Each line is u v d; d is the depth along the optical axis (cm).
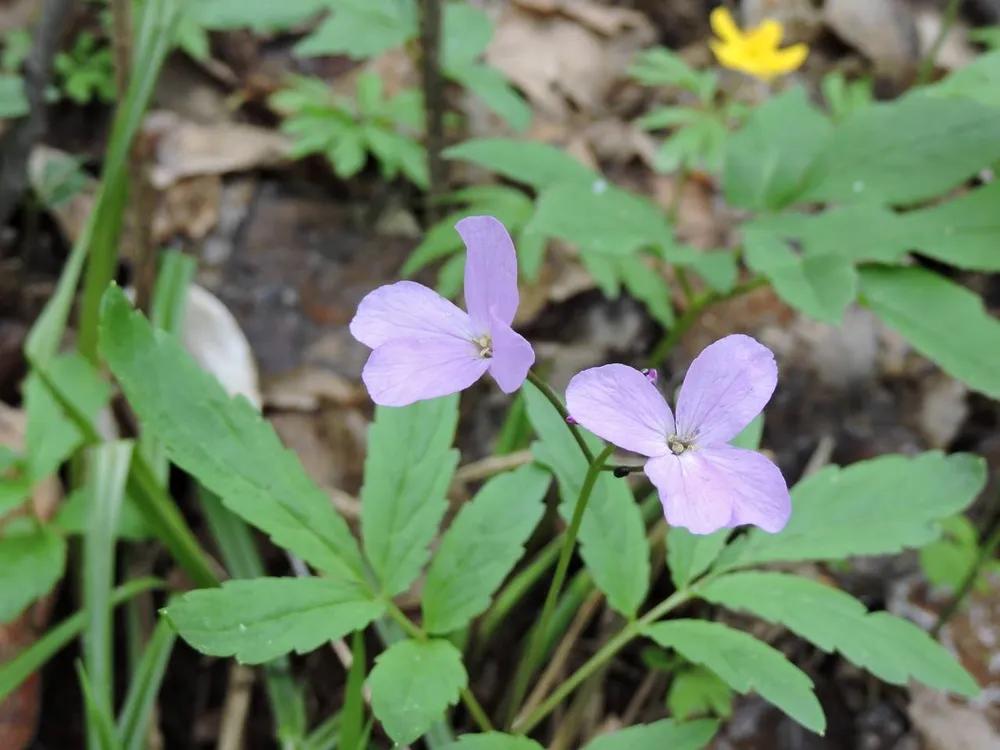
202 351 24
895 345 27
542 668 21
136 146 21
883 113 21
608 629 21
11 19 32
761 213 21
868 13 35
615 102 34
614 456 23
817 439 25
